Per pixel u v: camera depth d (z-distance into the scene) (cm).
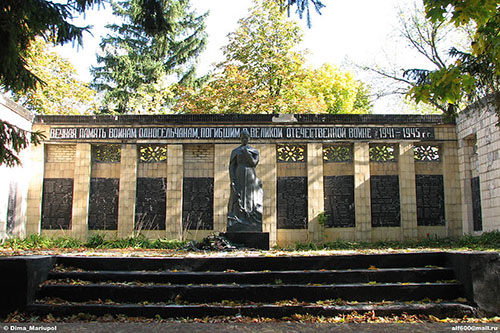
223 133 2152
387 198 2150
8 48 920
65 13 1026
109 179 2173
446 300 902
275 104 2905
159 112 3434
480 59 1316
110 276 953
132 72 3656
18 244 1805
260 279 951
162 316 835
